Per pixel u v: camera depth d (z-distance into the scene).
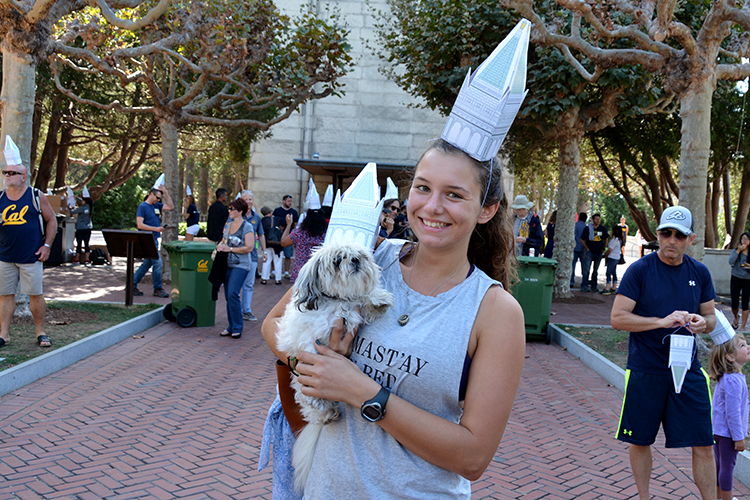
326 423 1.70
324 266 1.62
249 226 9.05
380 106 23.94
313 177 23.97
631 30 9.36
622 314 3.86
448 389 1.56
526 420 5.93
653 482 4.58
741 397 4.02
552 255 16.09
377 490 1.59
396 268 1.80
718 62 14.21
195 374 6.98
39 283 7.06
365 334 1.66
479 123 1.58
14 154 7.04
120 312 9.81
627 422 3.87
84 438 4.88
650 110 15.09
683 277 3.88
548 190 43.34
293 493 1.92
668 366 3.75
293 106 14.37
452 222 1.60
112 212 45.31
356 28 23.59
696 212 9.04
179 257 9.80
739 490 4.47
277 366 1.87
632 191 36.19
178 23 11.78
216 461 4.59
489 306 1.59
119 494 3.98
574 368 8.27
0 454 4.48
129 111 13.75
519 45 1.55
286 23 14.19
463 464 1.49
